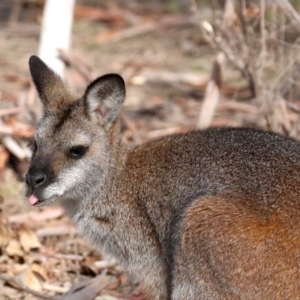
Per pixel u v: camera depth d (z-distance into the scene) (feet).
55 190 37.06
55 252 43.73
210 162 36.14
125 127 53.93
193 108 59.31
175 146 37.65
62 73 53.16
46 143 37.60
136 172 37.76
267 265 33.24
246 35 50.14
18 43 70.23
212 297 34.27
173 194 36.60
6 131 50.62
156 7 78.23
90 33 73.10
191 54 68.95
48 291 40.86
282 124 48.85
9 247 42.78
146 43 71.56
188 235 34.37
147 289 38.14
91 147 37.86
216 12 51.75
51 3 53.31
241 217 33.76
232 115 57.06
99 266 42.47
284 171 34.76
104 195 38.09
